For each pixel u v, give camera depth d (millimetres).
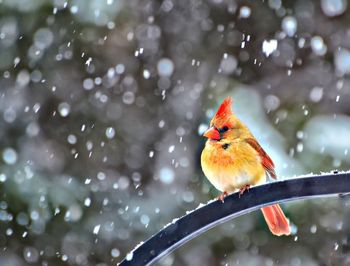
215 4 14078
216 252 12023
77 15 12789
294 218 11797
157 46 13797
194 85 13625
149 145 12977
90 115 12781
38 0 12539
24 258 11078
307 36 14102
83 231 11414
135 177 12578
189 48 13891
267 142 12664
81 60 12875
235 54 13922
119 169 12625
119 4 13312
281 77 13898
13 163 11742
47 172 11859
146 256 4758
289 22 13789
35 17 12531
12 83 12477
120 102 13156
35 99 12539
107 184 12133
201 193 12430
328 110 13492
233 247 12031
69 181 11719
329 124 13062
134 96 13328
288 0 13922
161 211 12039
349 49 14016
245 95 13562
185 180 12688
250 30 13984
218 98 13500
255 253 11953
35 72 12594
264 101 13586
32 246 11133
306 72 13938
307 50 14062
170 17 13961
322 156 12203
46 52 12633
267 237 11984
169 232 4793
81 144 12539
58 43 12695
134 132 13016
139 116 13203
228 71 13797
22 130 12289
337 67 13891
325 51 14047
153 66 13648
